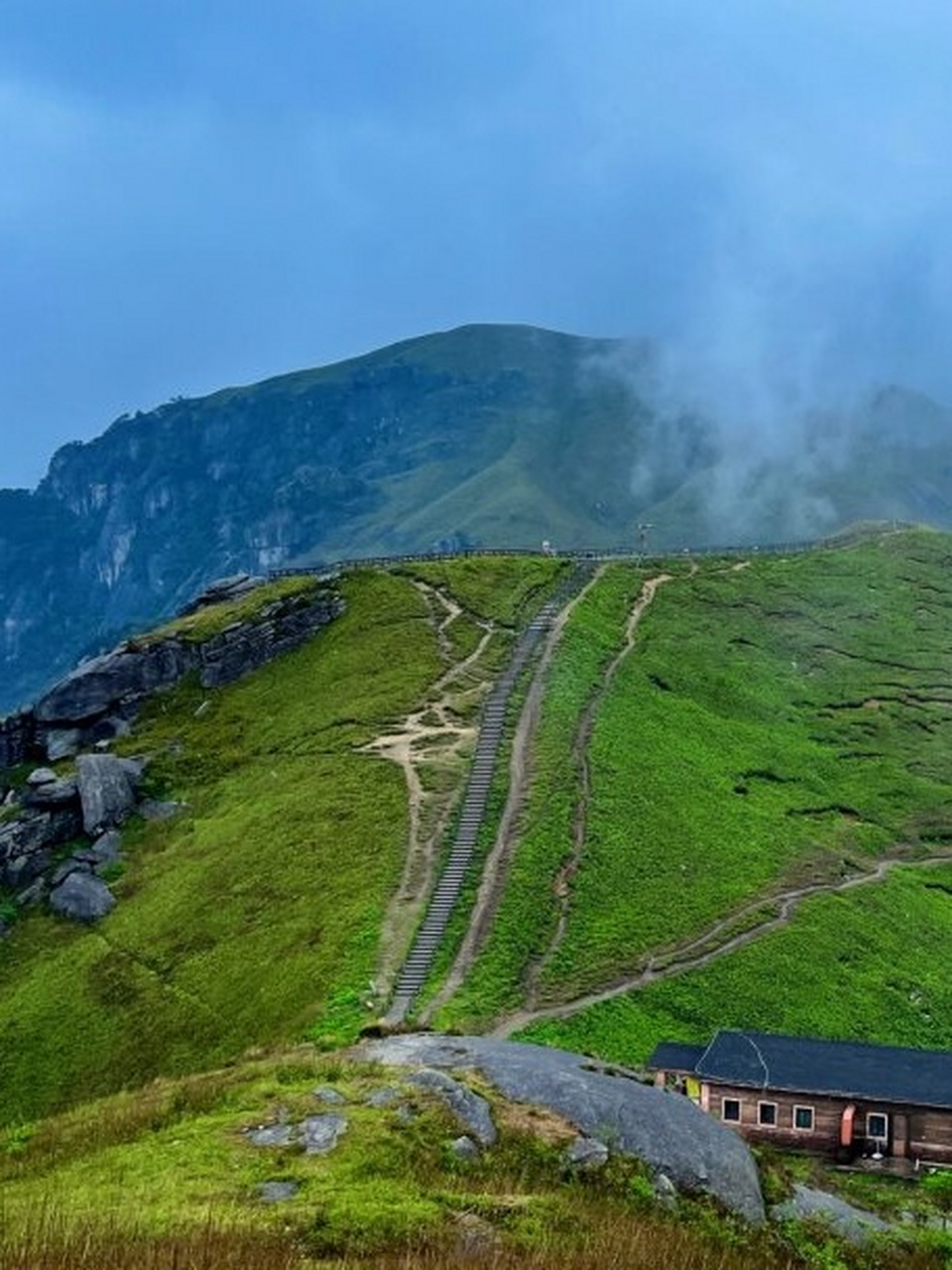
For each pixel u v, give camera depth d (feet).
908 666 526.57
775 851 334.44
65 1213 102.83
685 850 316.19
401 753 360.48
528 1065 144.36
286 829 331.16
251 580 555.28
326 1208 105.81
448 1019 223.92
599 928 269.23
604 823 316.19
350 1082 138.92
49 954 328.29
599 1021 230.68
